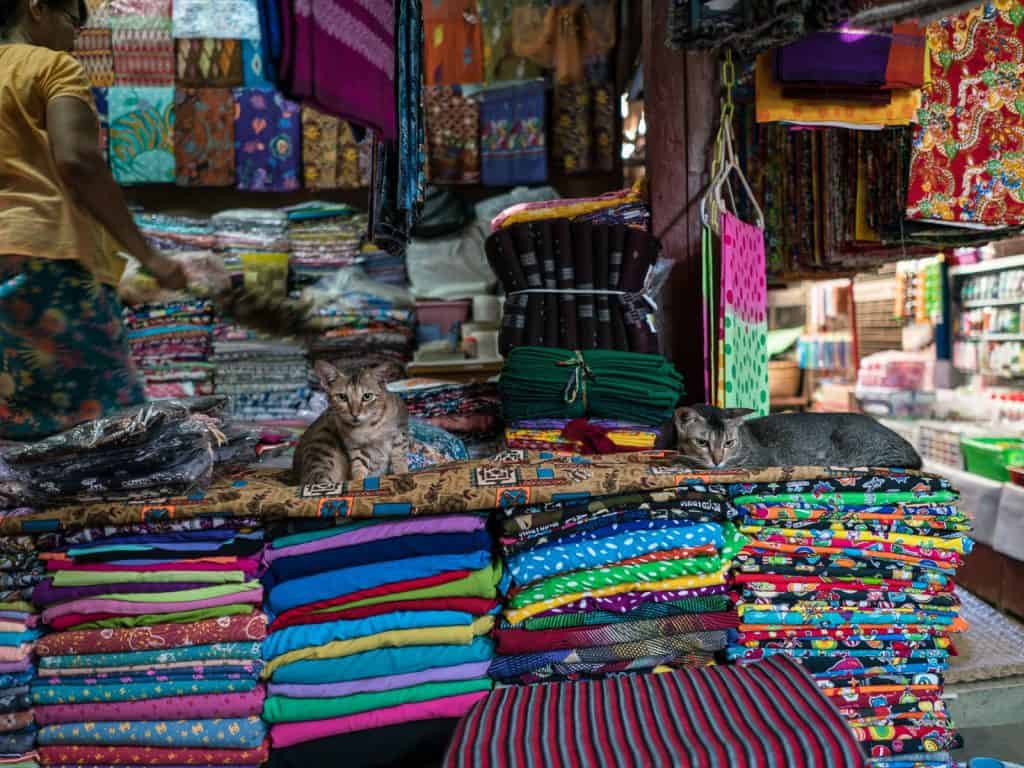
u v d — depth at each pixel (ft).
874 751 5.73
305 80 4.32
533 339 8.13
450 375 13.00
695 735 4.42
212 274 7.95
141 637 5.38
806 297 20.88
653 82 9.00
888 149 10.06
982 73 8.98
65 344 6.25
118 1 13.69
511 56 14.60
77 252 6.20
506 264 8.36
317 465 6.24
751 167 11.59
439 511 5.57
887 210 10.10
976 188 9.04
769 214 11.67
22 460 5.39
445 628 5.52
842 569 5.83
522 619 5.64
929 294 16.16
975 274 15.21
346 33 4.79
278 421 12.55
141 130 13.79
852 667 5.82
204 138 13.98
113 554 5.50
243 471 6.97
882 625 5.86
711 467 6.53
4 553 5.48
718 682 5.12
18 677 5.48
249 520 5.55
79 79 5.93
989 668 6.39
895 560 5.86
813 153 11.15
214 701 5.41
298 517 5.54
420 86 6.75
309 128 14.30
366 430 6.47
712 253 8.20
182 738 5.41
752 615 5.77
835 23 6.03
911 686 5.88
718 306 8.28
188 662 5.40
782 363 21.09
